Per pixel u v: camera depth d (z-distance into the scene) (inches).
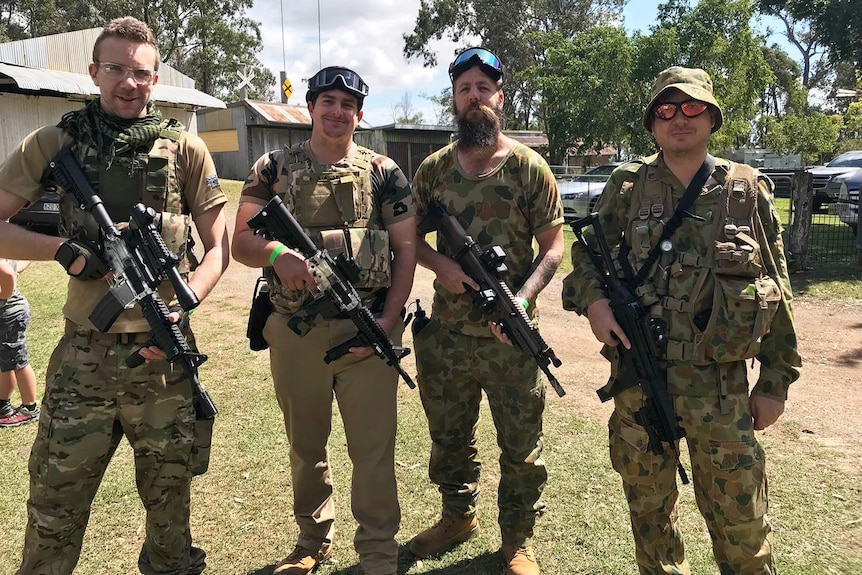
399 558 126.3
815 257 414.3
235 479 153.6
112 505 141.8
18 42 660.1
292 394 113.0
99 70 92.6
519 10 1652.3
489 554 127.0
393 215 114.0
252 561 124.1
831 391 205.8
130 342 94.7
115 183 94.6
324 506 122.1
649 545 101.0
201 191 102.0
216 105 771.4
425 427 183.3
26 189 94.1
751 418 94.4
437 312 123.0
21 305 179.0
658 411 94.5
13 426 179.2
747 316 89.8
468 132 114.3
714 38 826.8
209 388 211.0
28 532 92.7
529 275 117.3
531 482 119.9
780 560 121.3
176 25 1633.9
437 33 1679.4
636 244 98.3
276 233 104.1
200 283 97.8
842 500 141.6
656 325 94.6
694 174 96.5
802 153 1310.3
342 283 103.1
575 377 223.0
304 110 1091.3
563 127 940.6
